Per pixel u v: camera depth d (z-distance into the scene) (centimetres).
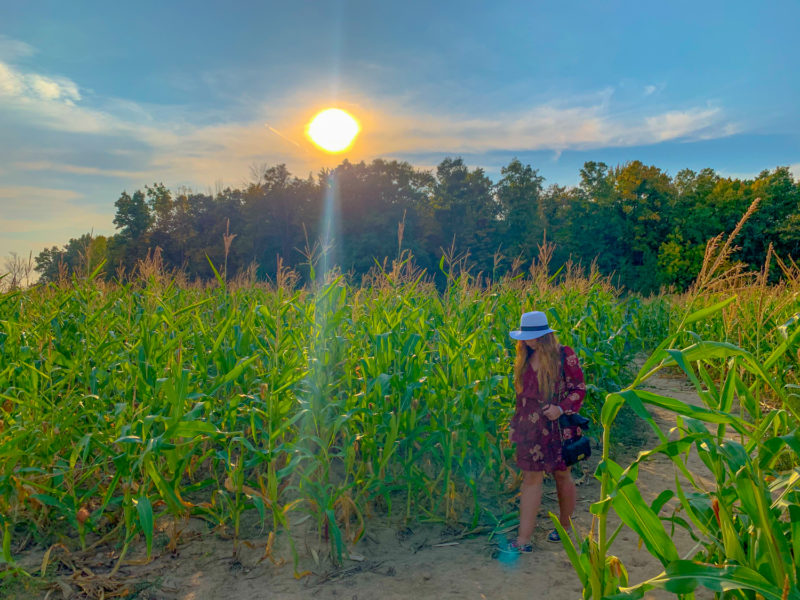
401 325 608
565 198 7800
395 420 438
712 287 299
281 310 554
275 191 7294
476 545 429
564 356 412
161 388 429
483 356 563
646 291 5625
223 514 447
